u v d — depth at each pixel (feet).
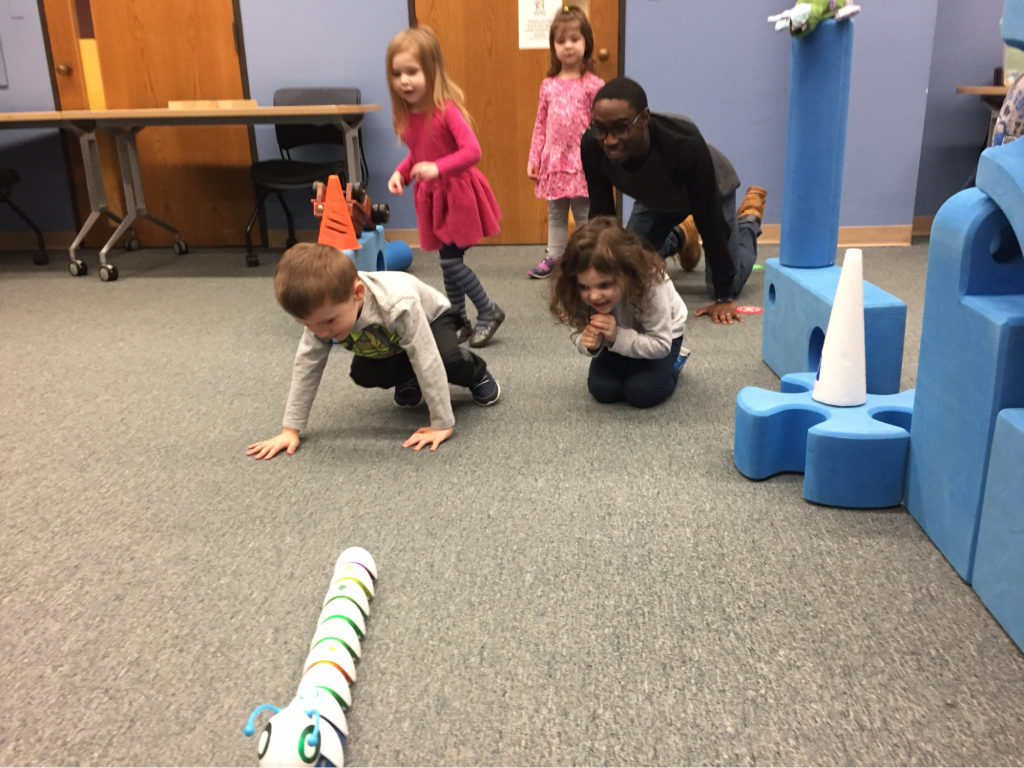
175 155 12.62
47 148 12.77
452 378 5.31
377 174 12.56
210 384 6.21
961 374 3.32
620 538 3.76
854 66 11.22
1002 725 2.58
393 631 3.11
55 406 5.79
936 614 3.15
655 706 2.70
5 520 4.08
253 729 2.40
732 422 5.14
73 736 2.62
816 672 2.84
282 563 3.62
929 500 3.68
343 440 5.01
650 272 4.85
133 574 3.56
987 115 12.10
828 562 3.52
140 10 12.00
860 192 11.76
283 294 3.95
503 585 3.40
